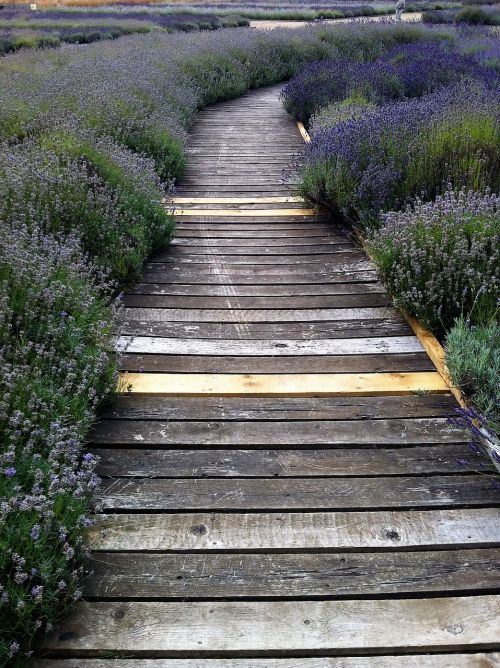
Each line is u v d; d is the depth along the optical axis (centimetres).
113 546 243
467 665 201
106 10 3925
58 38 2397
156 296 464
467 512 262
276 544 245
